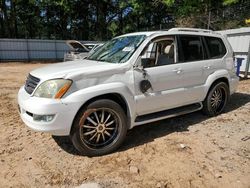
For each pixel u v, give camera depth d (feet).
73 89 11.99
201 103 17.80
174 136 15.17
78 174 11.32
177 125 16.93
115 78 13.03
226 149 13.51
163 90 14.90
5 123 17.67
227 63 18.74
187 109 16.71
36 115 11.69
